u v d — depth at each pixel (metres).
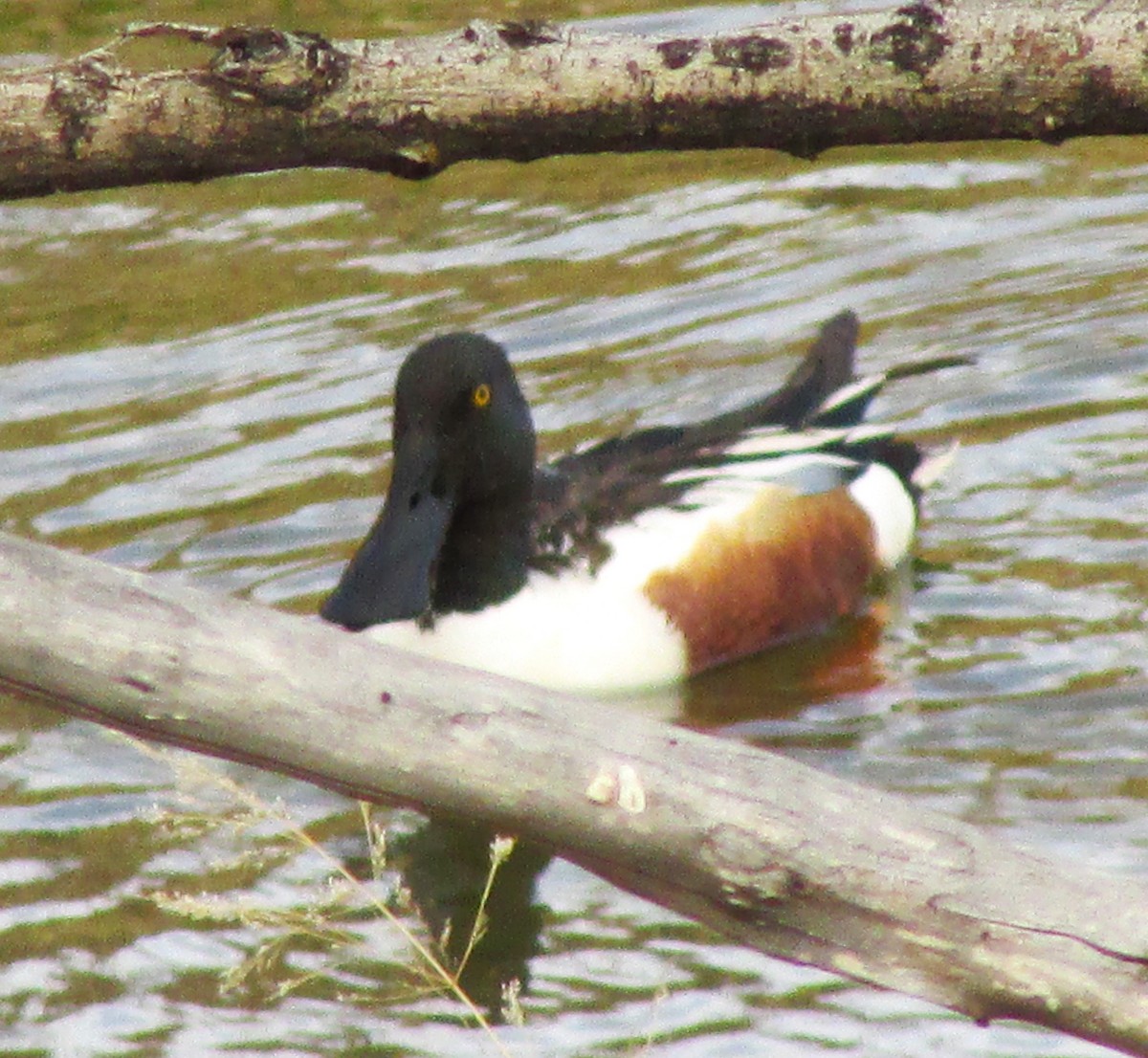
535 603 10.88
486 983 7.73
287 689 4.05
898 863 4.09
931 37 5.14
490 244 16.00
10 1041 7.39
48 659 3.97
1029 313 14.50
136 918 8.25
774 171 17.11
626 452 12.15
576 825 4.15
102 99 5.04
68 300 15.29
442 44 5.15
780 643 11.50
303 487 12.59
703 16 18.47
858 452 12.34
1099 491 12.23
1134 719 9.73
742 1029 7.32
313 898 8.38
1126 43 5.09
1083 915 4.02
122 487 12.64
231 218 16.69
